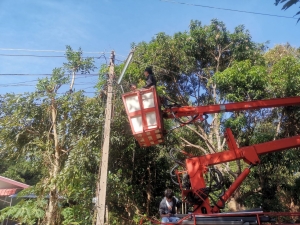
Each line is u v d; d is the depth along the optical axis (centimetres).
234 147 873
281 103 897
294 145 866
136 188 1580
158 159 1638
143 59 1686
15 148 1290
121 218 1484
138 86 1412
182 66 1689
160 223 752
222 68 1714
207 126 1805
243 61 1470
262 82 1360
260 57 1647
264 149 868
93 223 1071
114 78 1166
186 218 709
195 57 1716
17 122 1244
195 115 914
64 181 1112
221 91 1473
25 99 1262
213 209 805
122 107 1329
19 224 1262
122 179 1507
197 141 1833
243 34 1661
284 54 1730
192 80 1778
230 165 1852
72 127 1245
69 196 1223
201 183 827
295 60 1445
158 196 1642
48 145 1234
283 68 1417
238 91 1377
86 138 1180
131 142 1416
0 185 1823
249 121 1535
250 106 900
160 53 1672
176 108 906
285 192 1708
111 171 1402
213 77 1463
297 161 1395
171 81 1752
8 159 1344
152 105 839
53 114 1270
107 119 1048
